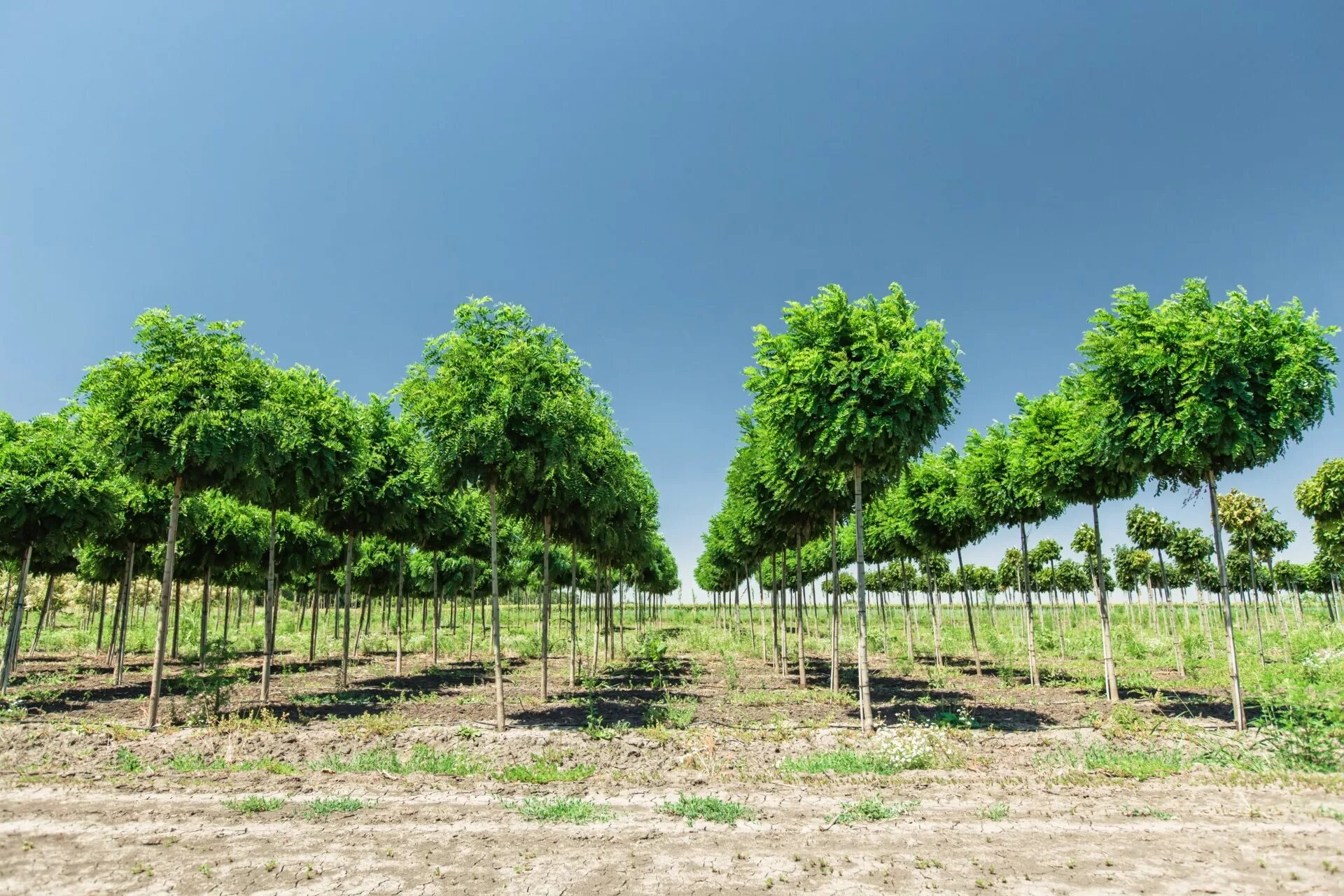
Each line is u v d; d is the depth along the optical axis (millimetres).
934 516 19531
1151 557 32219
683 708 12773
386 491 16031
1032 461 14438
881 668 23219
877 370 10273
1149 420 10969
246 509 20672
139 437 10797
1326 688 11227
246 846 6184
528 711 13695
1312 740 8484
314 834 6516
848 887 5230
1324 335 10312
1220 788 7641
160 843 6223
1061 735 10625
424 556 35250
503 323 11641
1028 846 6004
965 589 20734
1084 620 45594
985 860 5699
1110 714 12477
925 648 31875
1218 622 43344
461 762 9406
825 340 10789
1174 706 13195
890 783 8273
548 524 15953
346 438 14867
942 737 10422
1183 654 22266
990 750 9922
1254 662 21375
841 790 8016
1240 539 24469
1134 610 53062
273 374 12742
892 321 10781
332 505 15930
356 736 10641
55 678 20266
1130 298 11289
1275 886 5031
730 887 5281
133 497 17266
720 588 44219
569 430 11859
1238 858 5562
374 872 5594
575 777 8672
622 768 9211
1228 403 10117
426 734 10688
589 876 5527
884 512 21703
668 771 8961
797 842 6258
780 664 22938
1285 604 50562
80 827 6637
